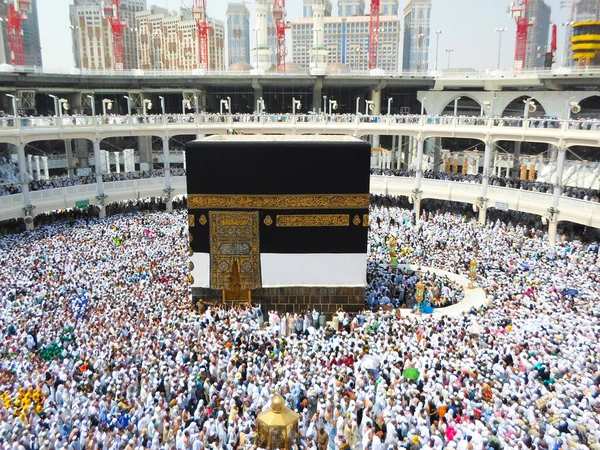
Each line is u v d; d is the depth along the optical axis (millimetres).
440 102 67188
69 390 18844
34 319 24156
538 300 27031
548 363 20438
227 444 16688
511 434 16344
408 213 49688
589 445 16062
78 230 42250
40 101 68688
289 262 30516
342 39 176375
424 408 17859
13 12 86438
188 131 53344
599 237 40812
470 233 41500
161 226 44125
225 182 29672
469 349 21781
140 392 19391
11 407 17953
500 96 62438
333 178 29562
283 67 93625
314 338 24234
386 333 23938
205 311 29312
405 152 74938
